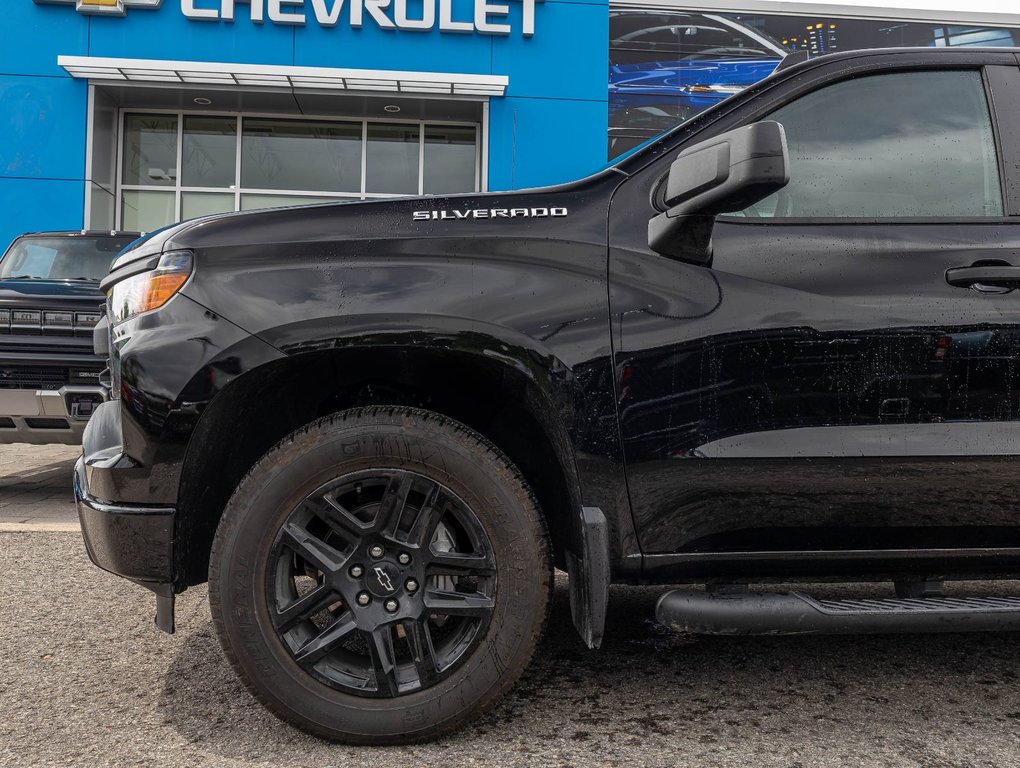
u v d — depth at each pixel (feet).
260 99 38.40
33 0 36.32
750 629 6.21
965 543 6.55
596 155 38.65
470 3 37.81
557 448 6.46
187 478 6.07
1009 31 42.19
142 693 7.23
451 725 6.13
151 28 36.78
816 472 6.27
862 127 6.82
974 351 6.32
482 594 6.20
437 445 6.10
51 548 12.62
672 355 6.24
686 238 6.20
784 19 42.45
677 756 6.06
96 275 19.63
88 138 36.78
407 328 6.02
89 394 15.15
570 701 7.07
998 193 6.70
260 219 6.39
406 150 40.63
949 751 6.15
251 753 6.08
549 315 6.19
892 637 8.86
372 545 6.12
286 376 6.36
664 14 42.11
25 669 7.81
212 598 6.01
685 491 6.29
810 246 6.42
